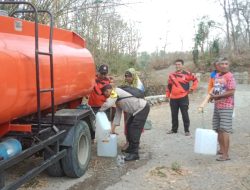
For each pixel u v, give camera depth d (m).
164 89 9.98
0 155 2.45
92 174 3.45
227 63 3.77
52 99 2.86
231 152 4.22
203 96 10.22
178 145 4.62
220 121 3.83
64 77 3.22
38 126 2.73
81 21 7.11
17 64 2.46
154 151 4.32
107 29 9.23
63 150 3.15
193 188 3.14
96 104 4.39
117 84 7.96
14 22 2.82
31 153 2.59
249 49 19.17
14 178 3.19
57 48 3.24
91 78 3.99
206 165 3.74
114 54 9.66
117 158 3.91
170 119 6.47
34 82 2.68
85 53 3.89
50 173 3.30
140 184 3.22
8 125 2.65
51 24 2.86
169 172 3.51
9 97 2.37
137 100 3.86
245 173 3.49
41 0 5.43
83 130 3.41
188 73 5.21
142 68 11.09
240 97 9.90
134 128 3.89
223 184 3.22
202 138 3.69
